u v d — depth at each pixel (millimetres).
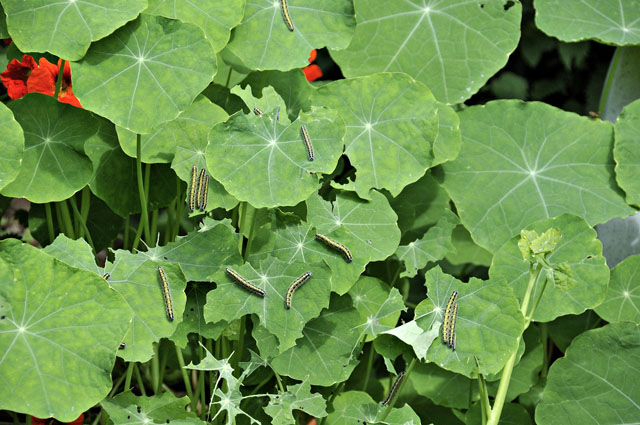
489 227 1556
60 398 1339
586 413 1483
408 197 1640
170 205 1549
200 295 1441
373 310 1512
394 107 1509
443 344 1406
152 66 1417
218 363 1388
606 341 1486
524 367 1573
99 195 1488
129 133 1462
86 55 1409
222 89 1529
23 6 1401
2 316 1340
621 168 1553
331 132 1429
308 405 1429
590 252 1486
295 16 1492
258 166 1421
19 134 1376
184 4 1463
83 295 1355
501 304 1410
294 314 1414
